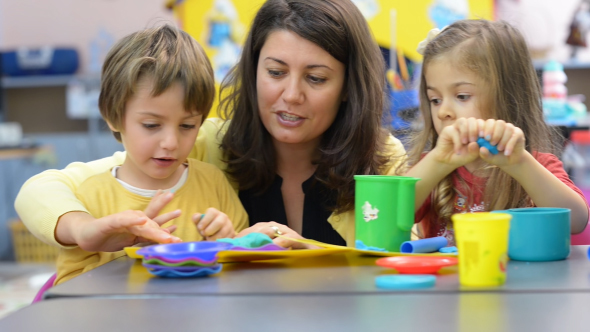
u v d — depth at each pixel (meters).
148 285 0.77
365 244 1.01
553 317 0.60
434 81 1.31
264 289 0.73
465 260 0.73
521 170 1.08
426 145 1.46
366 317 0.60
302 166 1.41
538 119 1.38
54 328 0.59
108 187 1.22
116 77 1.16
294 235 1.08
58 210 1.08
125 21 5.25
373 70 1.36
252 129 1.37
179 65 1.15
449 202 1.36
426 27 2.98
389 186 0.99
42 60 5.00
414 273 0.80
